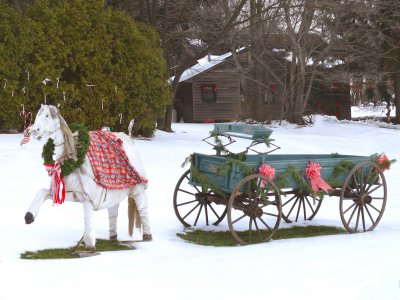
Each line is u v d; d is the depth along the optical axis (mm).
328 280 6562
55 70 20531
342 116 47844
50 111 7840
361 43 39156
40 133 7758
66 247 8445
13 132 20312
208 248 8820
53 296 5902
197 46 41688
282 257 7883
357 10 32875
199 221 11031
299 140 25156
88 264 7395
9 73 19438
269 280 6582
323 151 22000
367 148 23750
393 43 37875
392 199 13844
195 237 9781
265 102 40938
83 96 21000
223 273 6934
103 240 9078
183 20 35344
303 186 10055
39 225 9602
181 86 44750
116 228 9156
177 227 10438
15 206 10773
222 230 10469
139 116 22203
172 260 7727
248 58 39719
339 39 36875
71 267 7195
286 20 31859
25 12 24531
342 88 46688
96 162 8219
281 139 25078
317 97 46875
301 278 6668
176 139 23312
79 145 8047
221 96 43938
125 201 12109
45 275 6754
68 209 10805
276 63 43031
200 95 43438
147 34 23719
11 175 13781
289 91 35188
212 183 9805
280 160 10680
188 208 11820
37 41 20219
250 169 9586
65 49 20719
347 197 10516
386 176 17141
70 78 21578
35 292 6031
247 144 22578
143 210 9016
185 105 44438
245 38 35531
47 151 8000
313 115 39656
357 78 39094
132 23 22328
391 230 10633
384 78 40562
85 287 6250
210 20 34062
